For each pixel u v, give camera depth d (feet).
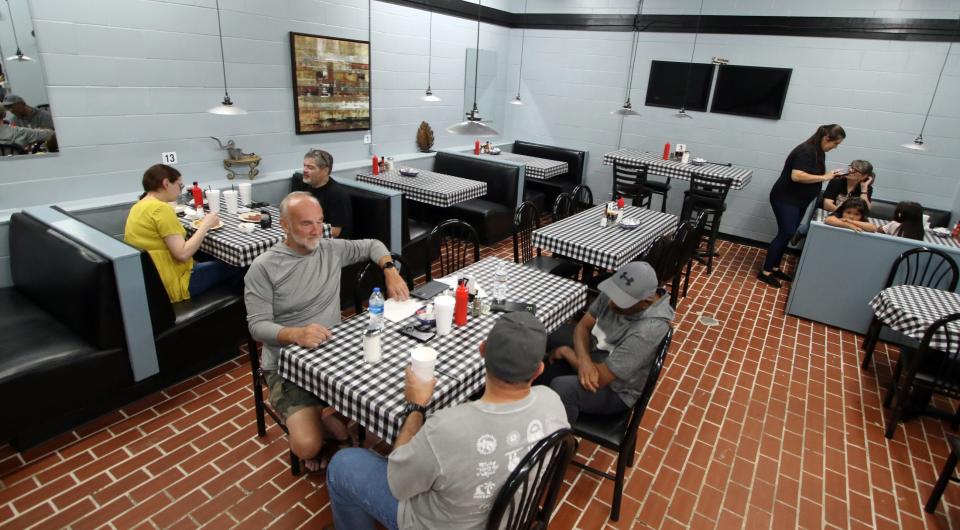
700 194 17.04
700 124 21.29
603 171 24.27
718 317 14.33
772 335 13.44
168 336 9.20
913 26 16.88
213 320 9.98
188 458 8.06
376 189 14.05
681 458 8.75
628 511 7.59
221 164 14.47
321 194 12.34
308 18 15.58
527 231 13.60
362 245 8.37
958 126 17.03
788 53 18.99
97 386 8.45
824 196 17.51
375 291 7.15
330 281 7.73
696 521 7.49
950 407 10.74
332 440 7.55
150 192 9.45
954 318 8.27
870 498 8.14
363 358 6.37
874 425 9.97
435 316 7.16
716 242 21.53
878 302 10.70
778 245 16.84
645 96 22.26
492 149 22.70
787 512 7.77
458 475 4.07
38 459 7.82
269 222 11.21
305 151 16.74
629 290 6.88
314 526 6.98
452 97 22.27
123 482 7.51
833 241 13.52
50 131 10.98
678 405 10.20
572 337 9.07
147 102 12.48
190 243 9.70
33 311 9.28
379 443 8.50
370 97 18.35
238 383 10.10
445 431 4.07
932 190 17.90
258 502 7.32
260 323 6.89
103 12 11.28
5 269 10.34
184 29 12.79
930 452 9.30
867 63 17.84
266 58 14.80
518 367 4.07
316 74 16.17
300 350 6.50
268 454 8.25
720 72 20.29
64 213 10.09
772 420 9.93
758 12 19.12
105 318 8.22
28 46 10.33
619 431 7.00
